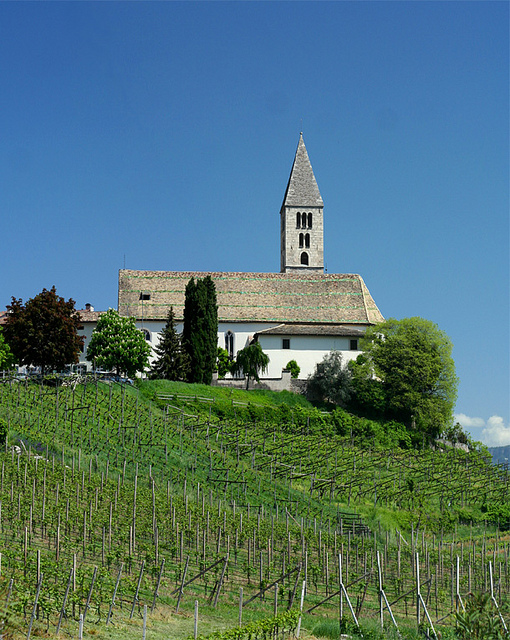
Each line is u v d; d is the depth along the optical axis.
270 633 23.50
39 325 77.88
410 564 43.78
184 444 61.28
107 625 24.06
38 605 22.45
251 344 99.56
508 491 71.12
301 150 137.00
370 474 68.75
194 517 41.62
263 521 46.88
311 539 43.88
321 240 133.62
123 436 55.44
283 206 136.00
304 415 87.12
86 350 99.44
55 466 44.53
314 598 34.00
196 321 93.44
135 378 84.06
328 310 111.56
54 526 34.31
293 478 60.84
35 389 60.81
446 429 97.00
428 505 64.75
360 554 43.78
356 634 27.59
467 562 45.03
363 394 93.75
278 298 112.62
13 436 48.56
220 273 116.00
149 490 46.31
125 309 107.75
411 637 27.98
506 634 23.84
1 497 36.41
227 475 55.00
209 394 85.50
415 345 96.19
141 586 28.00
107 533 36.12
